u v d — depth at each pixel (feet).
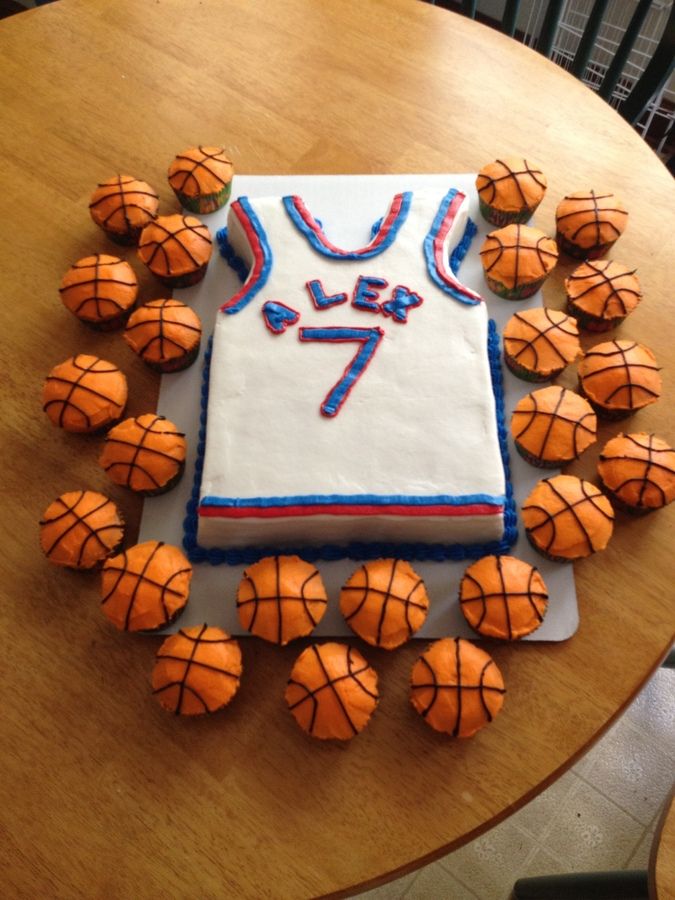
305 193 5.55
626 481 4.41
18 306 5.27
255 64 6.11
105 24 6.29
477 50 6.13
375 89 5.98
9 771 4.01
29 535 4.60
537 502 4.36
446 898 6.49
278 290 4.90
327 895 3.72
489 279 5.16
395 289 4.87
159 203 5.60
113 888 3.75
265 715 4.14
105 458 4.55
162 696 4.00
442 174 5.64
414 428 4.50
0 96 6.02
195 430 4.89
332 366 4.67
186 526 4.58
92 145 5.82
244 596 4.18
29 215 5.58
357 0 6.37
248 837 3.85
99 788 3.97
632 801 6.81
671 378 4.95
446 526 4.41
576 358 5.03
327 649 4.02
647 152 5.68
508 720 4.08
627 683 4.16
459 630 4.33
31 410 4.95
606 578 4.42
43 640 4.33
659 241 5.37
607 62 8.33
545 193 5.51
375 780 3.97
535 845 6.66
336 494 4.34
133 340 4.86
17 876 3.78
